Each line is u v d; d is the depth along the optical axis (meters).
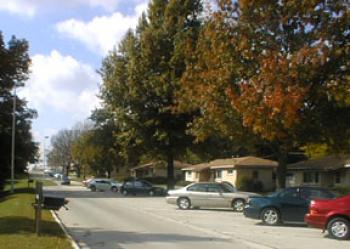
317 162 55.25
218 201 32.31
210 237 18.55
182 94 37.44
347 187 48.28
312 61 28.81
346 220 18.89
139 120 55.88
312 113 31.16
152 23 55.84
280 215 23.50
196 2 54.38
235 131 32.72
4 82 57.03
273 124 29.50
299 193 23.58
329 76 30.58
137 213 29.14
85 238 17.69
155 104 55.38
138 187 53.62
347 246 17.00
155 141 56.31
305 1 29.97
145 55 54.25
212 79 32.25
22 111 66.19
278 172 34.50
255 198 24.25
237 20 31.91
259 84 29.38
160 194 54.25
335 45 29.81
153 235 18.75
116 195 53.88
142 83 54.75
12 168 57.06
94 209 31.78
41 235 16.41
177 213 29.73
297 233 20.70
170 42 53.91
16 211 24.91
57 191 63.47
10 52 55.94
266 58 29.39
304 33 30.59
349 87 29.80
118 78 57.19
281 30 30.84
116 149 89.56
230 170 70.50
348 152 33.62
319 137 32.25
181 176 102.38
